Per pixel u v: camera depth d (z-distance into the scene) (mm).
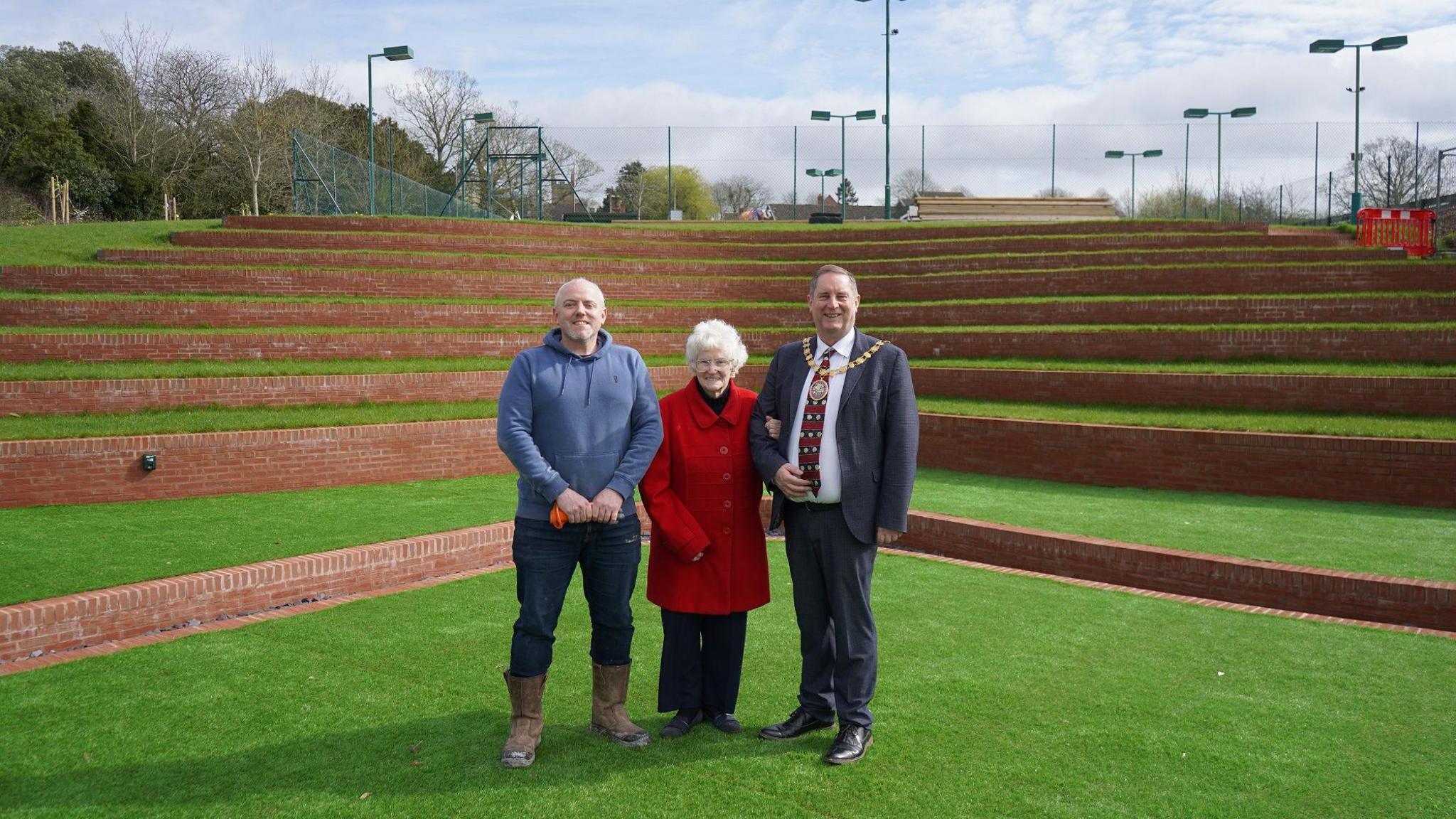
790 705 4695
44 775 3850
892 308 17797
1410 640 5617
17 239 17969
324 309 15078
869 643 4105
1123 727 4348
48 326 13445
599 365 4125
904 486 4047
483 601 6531
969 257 20516
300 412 11727
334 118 56688
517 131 58562
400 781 3826
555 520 3904
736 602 4277
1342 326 13469
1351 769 3916
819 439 4078
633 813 3572
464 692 4828
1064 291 17938
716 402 4359
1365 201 44719
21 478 9078
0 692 4762
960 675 5047
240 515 8891
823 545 4121
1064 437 11156
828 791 3736
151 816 3525
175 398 11281
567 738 4273
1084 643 5594
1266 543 7832
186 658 5324
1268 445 10008
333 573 6758
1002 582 7039
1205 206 43469
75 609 5551
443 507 9414
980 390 13820
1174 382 12250
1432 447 9211
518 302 17266
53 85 53312
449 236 20656
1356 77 27750
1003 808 3594
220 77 51250
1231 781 3812
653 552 4398
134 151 47500
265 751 4094
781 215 55125
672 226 30562
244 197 48594
